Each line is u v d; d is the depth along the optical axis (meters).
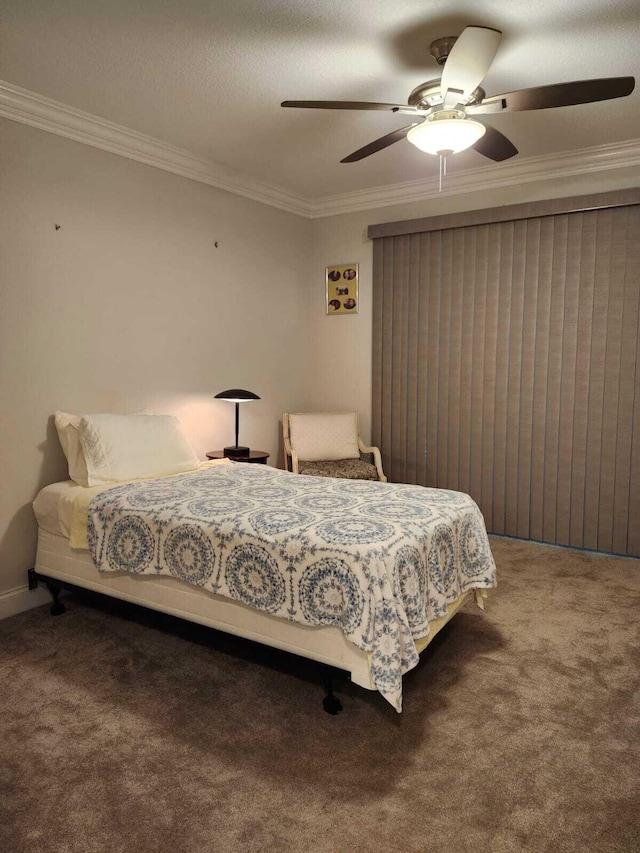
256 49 2.51
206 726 2.11
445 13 2.24
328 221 4.99
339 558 2.03
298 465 4.48
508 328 4.18
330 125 3.31
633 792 1.77
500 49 2.51
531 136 3.51
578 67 2.67
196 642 2.76
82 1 2.16
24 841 1.59
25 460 3.09
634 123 3.31
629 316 3.75
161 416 3.45
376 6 2.20
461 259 4.32
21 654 2.63
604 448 3.89
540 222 4.00
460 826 1.64
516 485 4.23
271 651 2.26
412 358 4.61
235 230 4.31
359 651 2.03
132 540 2.59
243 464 3.61
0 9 2.21
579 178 3.88
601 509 3.93
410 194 4.49
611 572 3.60
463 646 2.68
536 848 1.56
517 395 4.18
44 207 3.09
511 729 2.08
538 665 2.51
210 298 4.14
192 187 3.94
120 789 1.79
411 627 2.07
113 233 3.45
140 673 2.47
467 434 4.40
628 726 2.09
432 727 2.09
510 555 3.91
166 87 2.86
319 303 5.09
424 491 2.88
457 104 2.38
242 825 1.65
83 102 3.03
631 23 2.31
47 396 3.17
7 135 2.91
